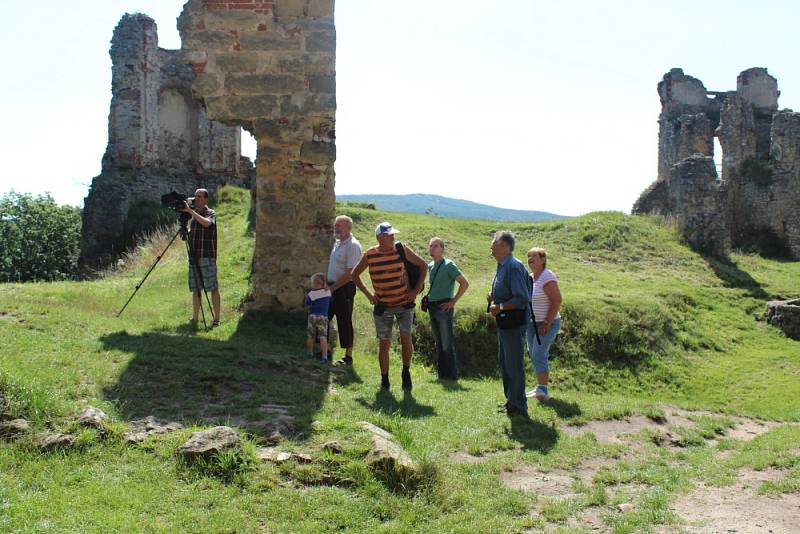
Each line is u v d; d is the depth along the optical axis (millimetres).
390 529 4805
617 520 5180
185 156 33156
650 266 20000
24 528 4348
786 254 31516
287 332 11039
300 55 11688
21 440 5441
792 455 6875
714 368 13781
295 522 4805
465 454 6621
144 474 5207
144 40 30422
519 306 7973
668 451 7574
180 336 9617
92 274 26594
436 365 12406
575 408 8891
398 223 22609
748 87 38562
